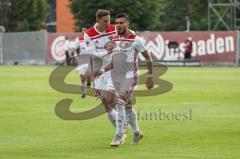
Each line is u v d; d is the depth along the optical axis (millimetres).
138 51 26062
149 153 24016
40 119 34344
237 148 25047
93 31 27812
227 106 40906
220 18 125125
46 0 154875
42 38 109938
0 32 119250
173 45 103438
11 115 36188
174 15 164750
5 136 28422
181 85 59406
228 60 102062
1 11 141750
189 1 163625
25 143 26484
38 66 103375
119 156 23406
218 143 26281
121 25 25891
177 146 25578
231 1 121375
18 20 144875
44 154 23891
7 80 67438
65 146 25688
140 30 136750
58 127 31297
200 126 31422
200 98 46375
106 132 29578
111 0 133500
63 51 109000
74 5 137125
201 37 102938
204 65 102938
